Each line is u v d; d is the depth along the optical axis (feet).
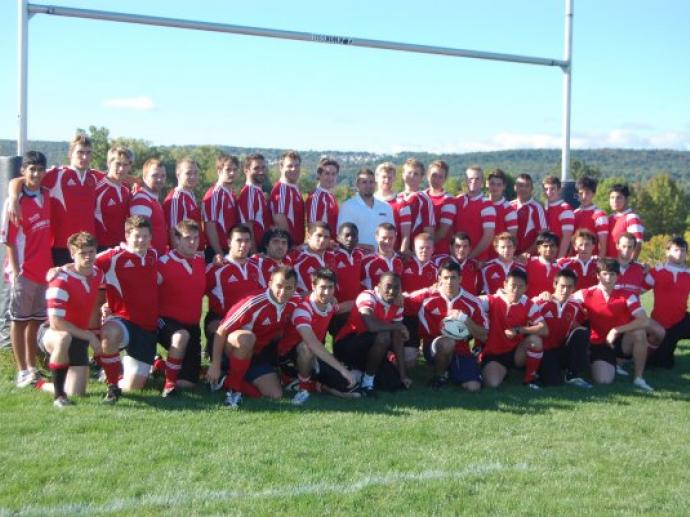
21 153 25.17
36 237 21.35
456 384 23.16
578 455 16.47
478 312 23.39
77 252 19.27
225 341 20.42
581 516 13.03
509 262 25.85
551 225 29.25
